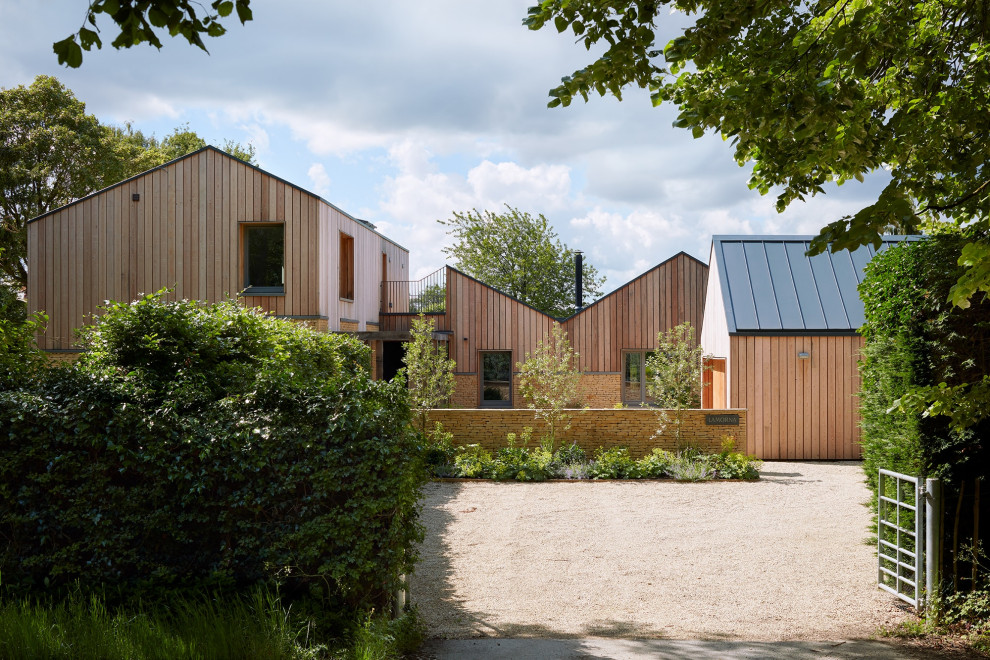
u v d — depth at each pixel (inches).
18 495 233.1
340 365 426.3
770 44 257.4
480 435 639.8
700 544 377.4
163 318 294.4
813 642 241.0
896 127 227.6
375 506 227.8
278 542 230.8
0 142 1022.4
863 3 231.3
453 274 944.9
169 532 233.8
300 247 730.8
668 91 273.7
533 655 223.1
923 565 276.8
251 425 235.8
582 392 936.9
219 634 183.8
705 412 628.7
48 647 173.0
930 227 305.4
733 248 730.2
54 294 742.5
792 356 668.1
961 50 245.6
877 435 325.1
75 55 143.5
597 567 337.7
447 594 299.1
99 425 237.9
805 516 440.5
